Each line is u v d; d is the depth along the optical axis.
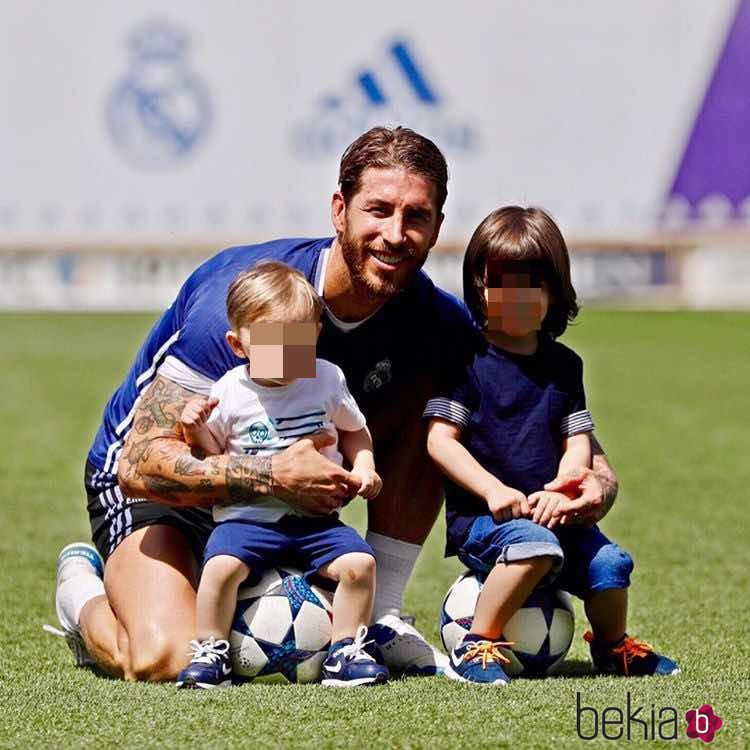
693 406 46.28
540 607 15.60
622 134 73.75
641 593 21.42
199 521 16.41
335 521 15.31
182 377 15.83
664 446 38.22
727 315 74.00
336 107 73.62
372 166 15.31
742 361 58.38
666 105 73.50
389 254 15.31
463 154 73.75
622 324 70.94
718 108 73.25
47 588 21.53
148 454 15.40
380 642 15.95
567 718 13.36
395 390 16.70
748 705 13.97
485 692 14.36
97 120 74.94
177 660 15.04
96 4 74.38
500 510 15.16
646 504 30.00
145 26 74.25
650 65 73.38
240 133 74.12
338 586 15.06
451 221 73.88
